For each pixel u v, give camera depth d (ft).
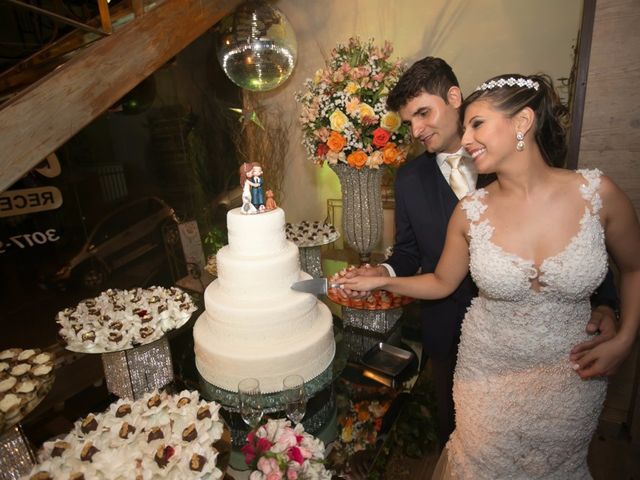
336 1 10.51
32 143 6.21
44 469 3.85
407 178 6.05
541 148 4.02
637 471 6.75
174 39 8.14
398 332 7.48
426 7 9.49
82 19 9.68
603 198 3.89
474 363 4.61
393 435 5.05
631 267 4.08
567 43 8.29
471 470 4.64
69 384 6.18
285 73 9.41
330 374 6.08
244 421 4.86
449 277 5.02
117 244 10.41
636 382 6.98
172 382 5.99
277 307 5.60
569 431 4.22
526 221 4.04
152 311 6.27
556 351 4.14
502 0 8.70
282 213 6.13
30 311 9.09
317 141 7.59
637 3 5.03
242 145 12.64
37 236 9.07
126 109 10.21
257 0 8.89
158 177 11.05
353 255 11.02
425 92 5.34
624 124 5.40
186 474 3.79
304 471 3.93
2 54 9.17
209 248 12.28
